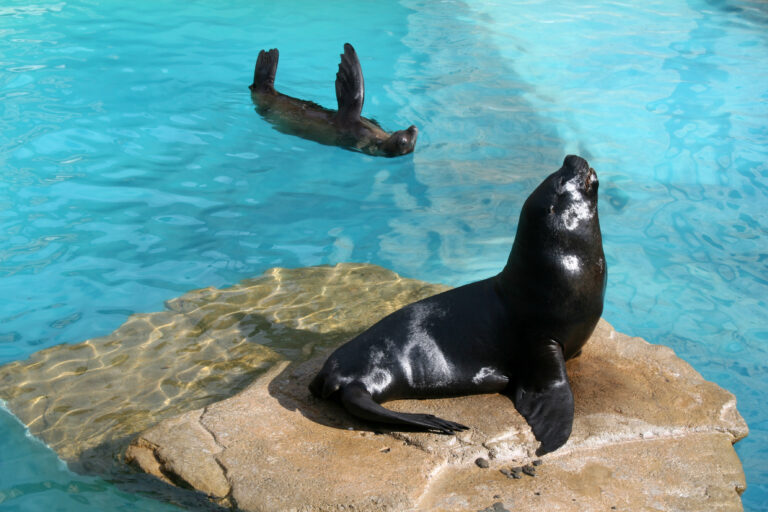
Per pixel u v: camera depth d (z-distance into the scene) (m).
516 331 4.86
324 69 11.81
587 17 15.00
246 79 11.15
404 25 14.16
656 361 5.18
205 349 5.52
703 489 4.04
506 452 4.25
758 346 5.84
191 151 8.98
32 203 7.68
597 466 4.18
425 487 3.97
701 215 7.88
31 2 14.06
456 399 4.81
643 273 6.85
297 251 7.09
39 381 5.16
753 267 6.96
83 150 8.80
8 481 4.18
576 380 4.93
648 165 8.98
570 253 4.68
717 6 15.74
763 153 9.30
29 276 6.55
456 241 7.35
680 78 11.73
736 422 4.59
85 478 4.20
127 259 6.86
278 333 5.70
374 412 4.39
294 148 9.28
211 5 14.62
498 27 14.26
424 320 4.93
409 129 9.09
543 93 11.15
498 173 8.77
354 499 3.85
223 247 7.11
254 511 3.80
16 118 9.44
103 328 5.84
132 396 4.98
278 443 4.30
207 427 4.44
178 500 3.98
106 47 12.07
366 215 7.82
